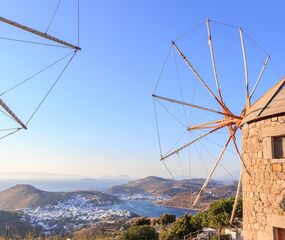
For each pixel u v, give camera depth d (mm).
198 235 27859
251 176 12242
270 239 11055
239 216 32000
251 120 12336
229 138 15547
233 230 27688
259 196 11742
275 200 11070
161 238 35594
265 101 12539
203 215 34594
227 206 32375
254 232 11836
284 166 10945
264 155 11672
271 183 11289
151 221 55219
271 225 11078
